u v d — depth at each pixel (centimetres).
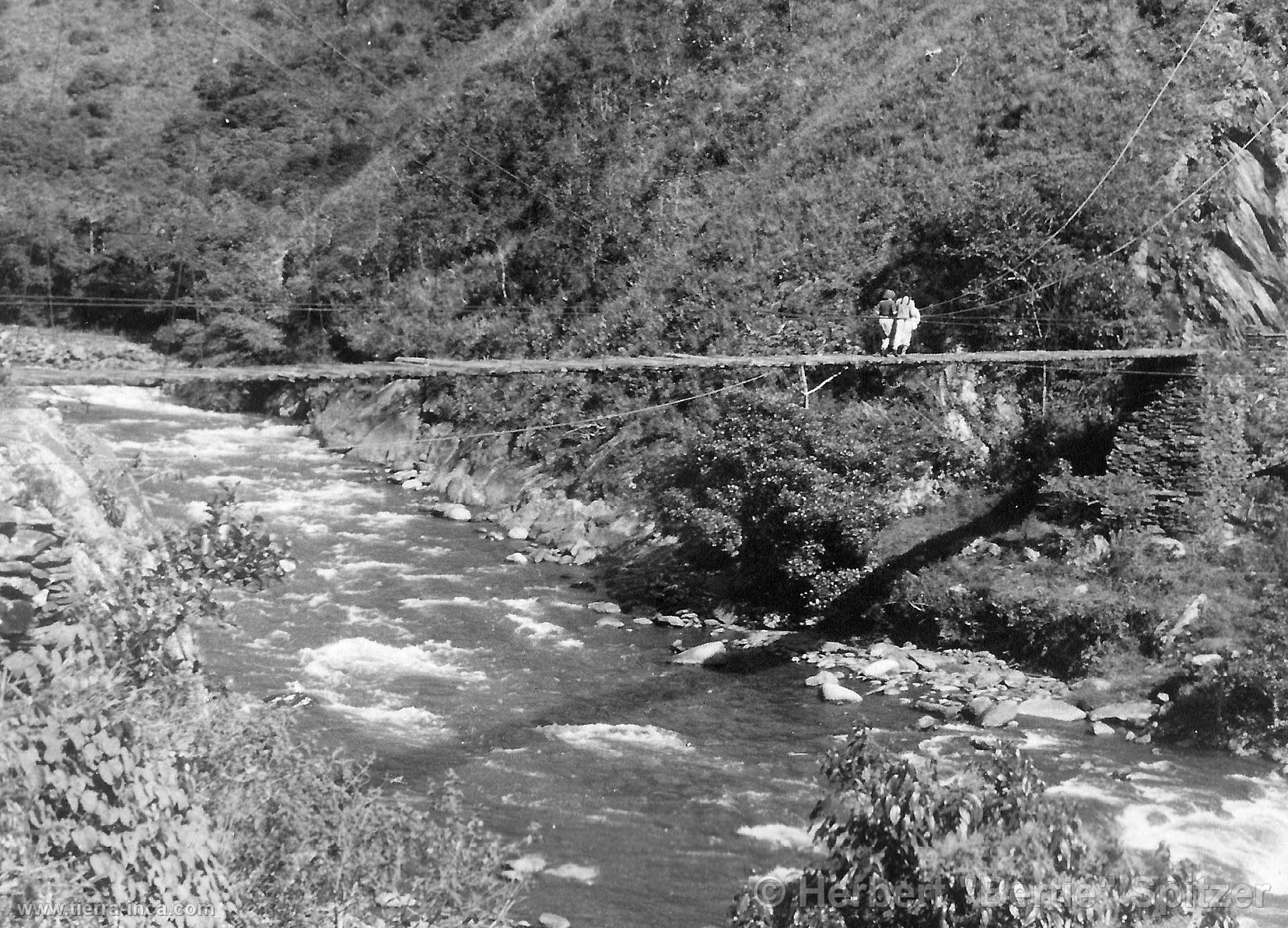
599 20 6981
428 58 8025
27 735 1108
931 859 1080
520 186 6266
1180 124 4503
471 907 1498
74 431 1806
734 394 3819
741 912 1191
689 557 3856
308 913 1398
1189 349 3734
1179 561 3409
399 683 2875
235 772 1477
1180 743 2781
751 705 2894
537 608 3528
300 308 6444
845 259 4734
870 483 3622
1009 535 3678
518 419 5003
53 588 1367
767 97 5912
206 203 7094
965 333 4219
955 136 5025
